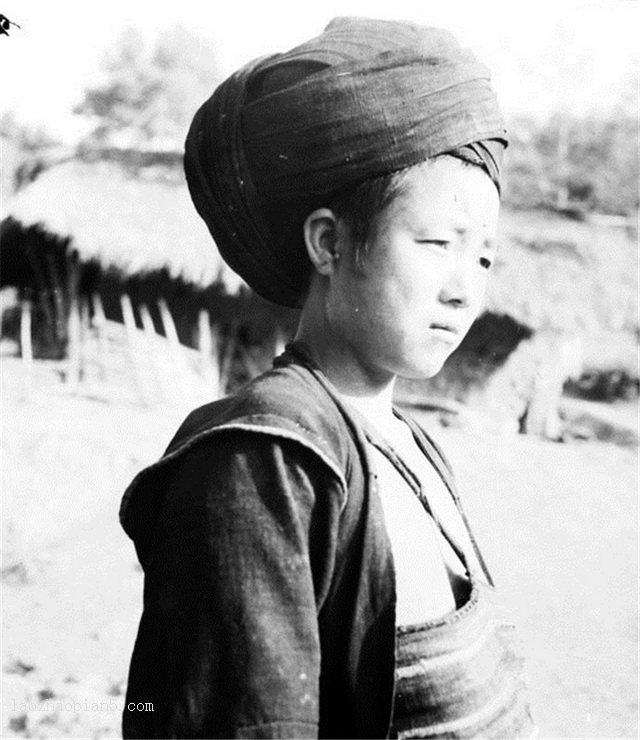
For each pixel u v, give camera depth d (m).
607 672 7.48
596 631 8.42
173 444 1.51
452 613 1.37
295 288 1.54
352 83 1.39
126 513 1.41
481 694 1.35
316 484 1.28
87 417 13.81
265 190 1.46
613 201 20.08
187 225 17.33
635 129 20.53
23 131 18.52
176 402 16.03
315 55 1.45
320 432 1.31
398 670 1.32
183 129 19.25
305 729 1.20
